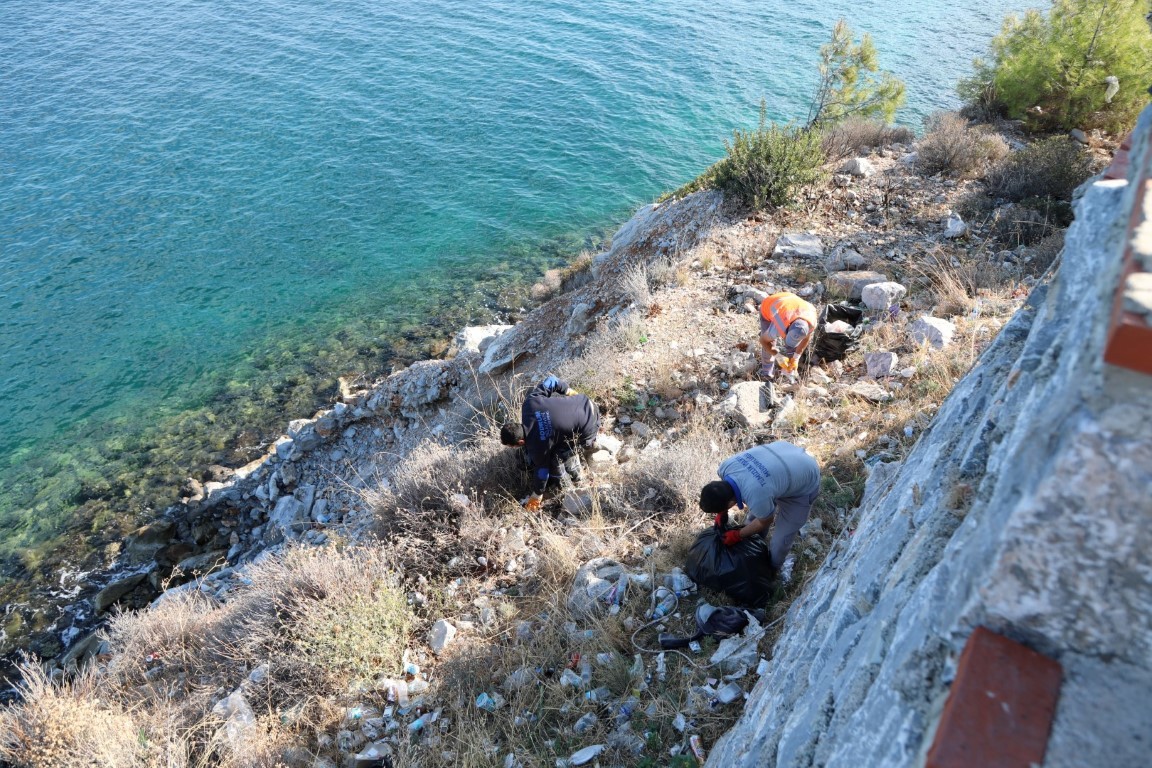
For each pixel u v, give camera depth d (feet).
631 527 21.02
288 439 42.86
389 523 24.95
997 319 25.82
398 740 16.83
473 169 78.84
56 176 77.61
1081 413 3.29
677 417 25.79
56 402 51.34
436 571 22.57
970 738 3.60
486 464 25.54
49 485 45.03
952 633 4.10
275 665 20.13
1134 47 45.62
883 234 34.96
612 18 117.39
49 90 96.53
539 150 81.87
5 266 64.34
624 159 80.12
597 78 97.14
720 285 32.81
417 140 84.07
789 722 7.77
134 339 56.75
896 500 9.32
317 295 61.26
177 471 45.06
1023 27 50.44
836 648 7.56
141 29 116.88
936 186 38.83
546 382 23.47
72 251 66.33
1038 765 3.48
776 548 17.02
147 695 21.81
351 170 78.69
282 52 107.76
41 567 39.70
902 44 102.42
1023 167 37.11
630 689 15.92
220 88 96.68
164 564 38.65
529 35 111.65
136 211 71.97
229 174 78.02
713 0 124.67
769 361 25.49
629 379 27.76
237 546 38.91
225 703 19.12
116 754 17.85
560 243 67.21
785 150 37.93
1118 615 3.40
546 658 17.62
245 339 56.70
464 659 18.44
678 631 16.97
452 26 116.16
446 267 64.34
